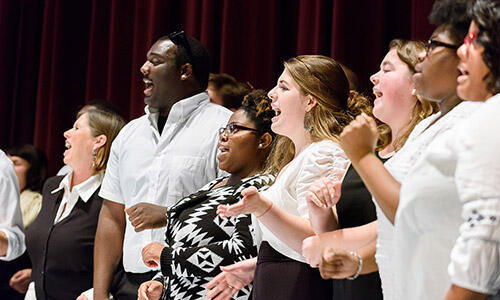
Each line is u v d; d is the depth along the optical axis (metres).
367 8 4.44
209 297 2.99
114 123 4.48
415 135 2.14
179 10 5.49
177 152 3.86
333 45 4.42
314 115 2.84
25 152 5.54
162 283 3.41
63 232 4.26
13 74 6.41
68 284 4.23
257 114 3.45
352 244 2.29
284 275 2.69
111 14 5.76
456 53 1.91
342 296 2.60
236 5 5.02
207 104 4.02
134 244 3.82
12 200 4.84
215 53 5.24
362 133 1.94
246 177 3.45
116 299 3.95
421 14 4.03
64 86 6.06
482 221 1.57
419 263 1.83
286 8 4.95
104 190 4.06
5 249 4.73
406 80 2.71
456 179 1.63
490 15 1.68
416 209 1.79
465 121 1.68
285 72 2.94
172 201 3.81
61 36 6.06
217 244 3.09
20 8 6.43
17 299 5.07
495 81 1.70
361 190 2.59
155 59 4.00
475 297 1.59
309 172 2.64
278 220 2.54
